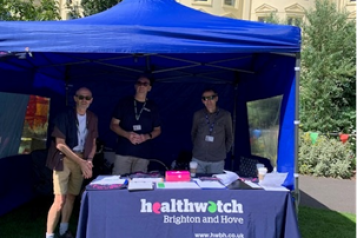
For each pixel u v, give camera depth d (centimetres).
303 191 697
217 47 322
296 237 296
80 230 296
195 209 299
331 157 855
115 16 366
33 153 447
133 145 427
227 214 300
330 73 952
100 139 608
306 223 496
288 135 348
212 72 617
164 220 296
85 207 299
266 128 448
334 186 746
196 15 395
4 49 319
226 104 640
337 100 998
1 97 457
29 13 768
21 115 511
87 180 473
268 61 432
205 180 340
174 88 639
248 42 324
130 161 427
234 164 637
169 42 319
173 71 621
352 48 972
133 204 298
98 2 1000
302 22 1072
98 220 295
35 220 465
